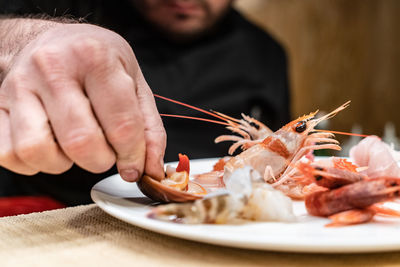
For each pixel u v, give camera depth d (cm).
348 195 34
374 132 185
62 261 28
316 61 181
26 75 32
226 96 113
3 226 35
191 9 102
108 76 31
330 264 28
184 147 106
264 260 29
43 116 31
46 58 31
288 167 48
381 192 33
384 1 179
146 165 35
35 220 36
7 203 57
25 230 34
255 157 48
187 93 109
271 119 121
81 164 32
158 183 35
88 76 31
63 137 31
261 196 34
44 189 92
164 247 30
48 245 31
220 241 28
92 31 34
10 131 32
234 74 114
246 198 33
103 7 102
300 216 36
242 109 113
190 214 31
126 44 35
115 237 32
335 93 183
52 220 36
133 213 34
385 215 35
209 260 29
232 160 48
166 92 108
